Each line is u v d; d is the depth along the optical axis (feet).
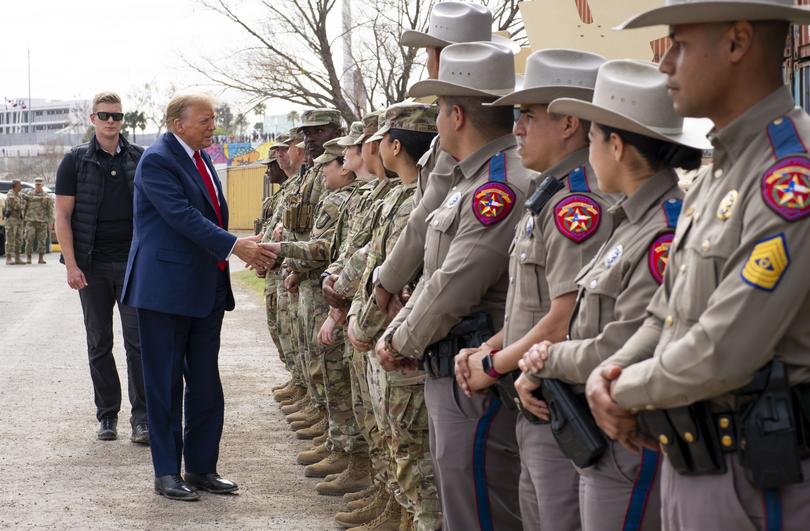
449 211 11.67
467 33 13.60
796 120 7.05
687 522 7.52
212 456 18.43
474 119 11.85
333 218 19.66
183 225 17.70
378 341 12.66
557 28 17.01
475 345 11.44
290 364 25.22
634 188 8.96
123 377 30.07
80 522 16.55
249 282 63.36
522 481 10.61
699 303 7.21
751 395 7.07
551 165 10.36
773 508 7.09
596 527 9.07
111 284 22.36
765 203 6.79
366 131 16.20
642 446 8.13
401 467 13.70
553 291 9.66
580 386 9.08
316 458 20.38
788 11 7.01
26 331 40.29
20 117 494.18
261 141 149.48
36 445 21.81
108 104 22.29
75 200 22.36
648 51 16.53
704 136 8.97
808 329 6.97
